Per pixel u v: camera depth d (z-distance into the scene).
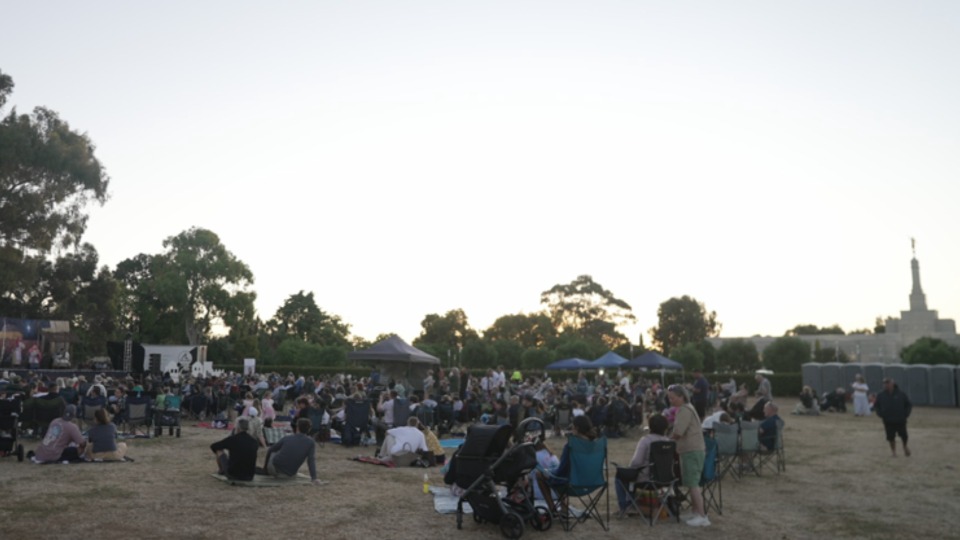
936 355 52.97
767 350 58.50
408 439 14.31
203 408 23.56
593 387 31.78
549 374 56.75
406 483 11.98
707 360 66.12
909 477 13.10
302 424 12.15
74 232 50.16
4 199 46.12
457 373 26.97
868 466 14.57
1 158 44.97
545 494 8.98
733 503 10.56
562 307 101.31
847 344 99.12
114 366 39.72
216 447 11.62
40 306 53.16
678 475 9.59
